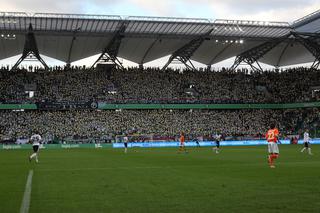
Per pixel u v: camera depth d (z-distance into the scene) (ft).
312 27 239.91
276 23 240.32
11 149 203.72
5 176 72.13
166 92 271.49
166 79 281.33
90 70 274.36
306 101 268.41
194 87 280.31
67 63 283.38
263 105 279.08
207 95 276.00
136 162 104.17
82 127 242.17
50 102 245.45
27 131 232.94
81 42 246.88
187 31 242.37
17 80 257.75
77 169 84.74
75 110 251.60
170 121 258.57
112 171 79.46
